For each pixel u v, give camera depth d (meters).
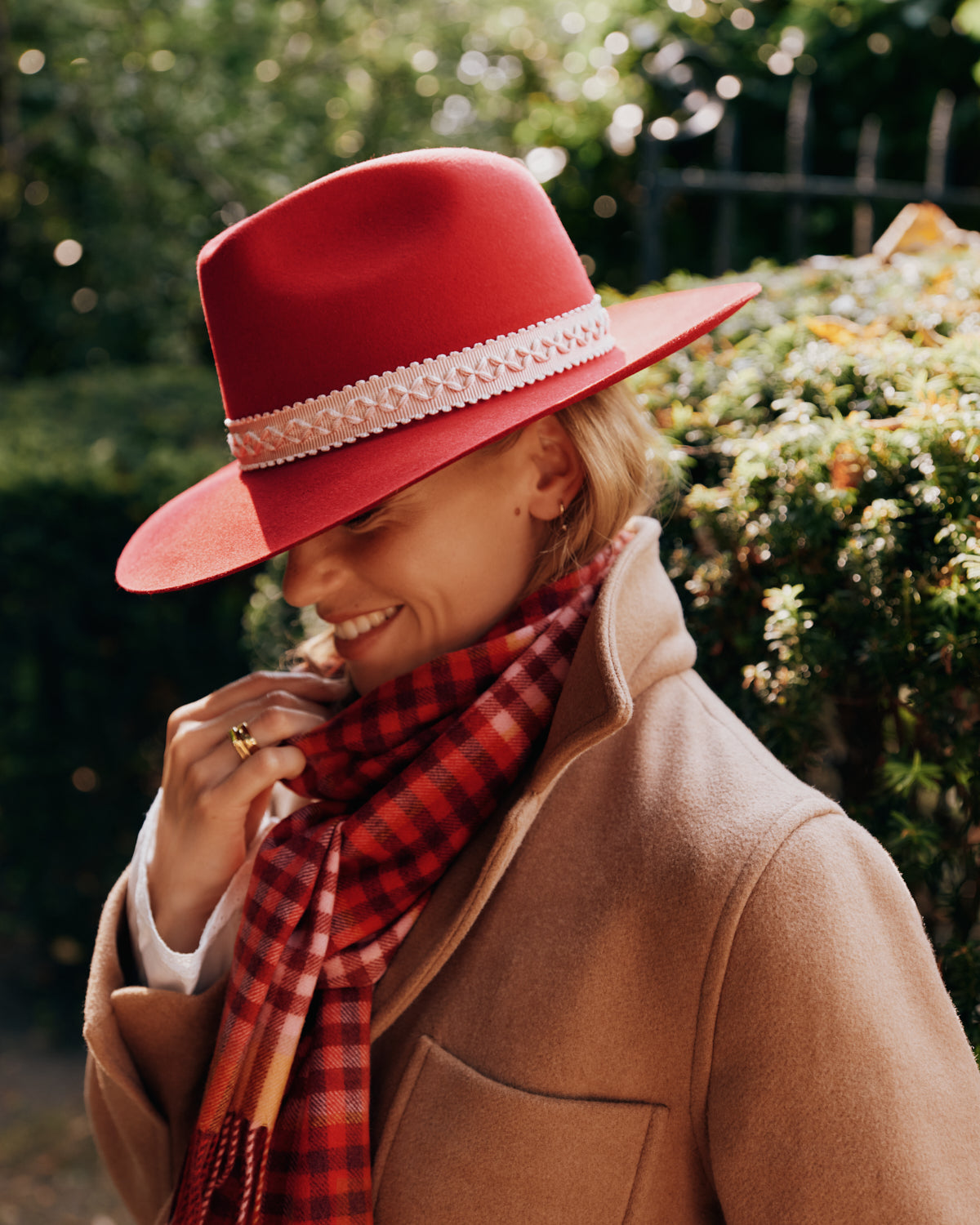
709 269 5.68
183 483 3.50
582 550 1.00
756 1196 0.82
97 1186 2.87
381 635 1.00
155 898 1.10
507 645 0.95
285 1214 0.92
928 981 0.84
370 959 0.96
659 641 1.00
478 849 0.96
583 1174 0.87
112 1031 1.08
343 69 6.69
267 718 1.07
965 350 1.20
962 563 1.05
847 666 1.20
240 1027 0.95
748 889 0.82
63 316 6.97
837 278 1.82
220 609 3.46
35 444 3.99
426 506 0.93
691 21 5.79
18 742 3.55
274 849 1.01
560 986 0.88
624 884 0.88
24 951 3.87
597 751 0.96
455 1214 0.89
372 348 0.88
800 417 1.22
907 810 1.19
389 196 0.89
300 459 0.92
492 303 0.89
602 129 6.04
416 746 0.97
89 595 3.51
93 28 6.18
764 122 5.55
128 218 6.48
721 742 0.93
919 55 5.16
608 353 0.98
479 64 6.88
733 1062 0.82
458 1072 0.91
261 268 0.90
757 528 1.24
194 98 6.23
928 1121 0.79
